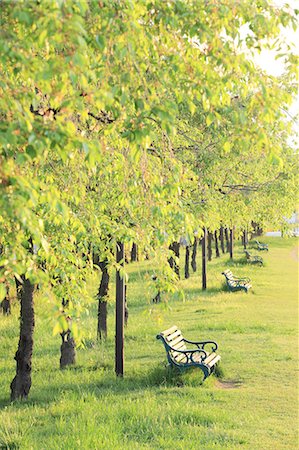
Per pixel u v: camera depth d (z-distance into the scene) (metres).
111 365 15.87
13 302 29.52
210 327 20.59
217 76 5.92
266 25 5.92
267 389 12.66
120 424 10.23
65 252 8.17
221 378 13.84
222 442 9.39
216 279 36.84
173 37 6.04
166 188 7.03
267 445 9.23
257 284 33.97
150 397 11.98
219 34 5.88
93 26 5.32
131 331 20.69
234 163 17.14
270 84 6.34
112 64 5.66
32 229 4.48
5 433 10.09
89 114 7.49
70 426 10.20
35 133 4.57
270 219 22.42
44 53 6.31
